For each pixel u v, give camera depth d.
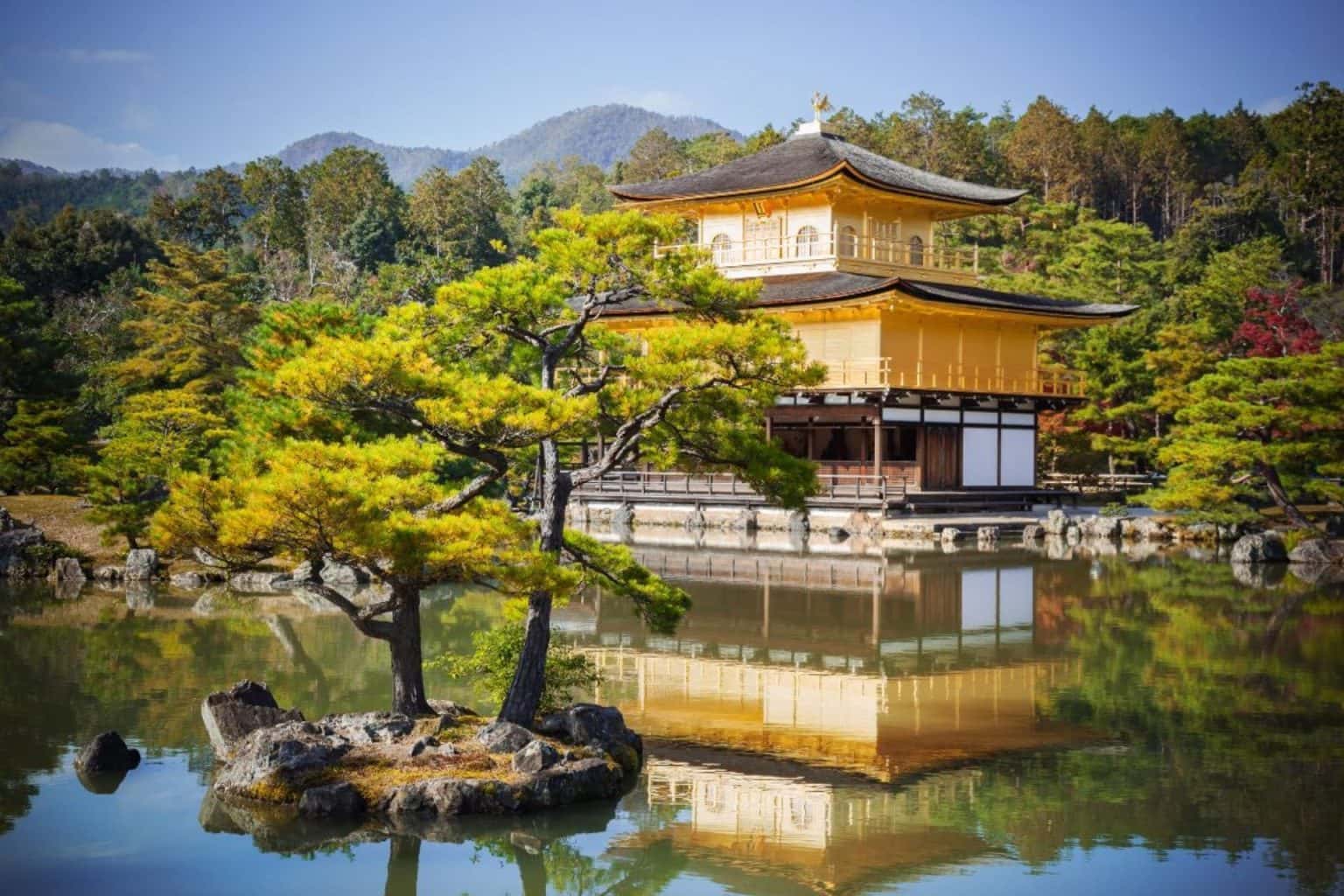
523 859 20.52
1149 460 79.81
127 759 24.50
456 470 63.16
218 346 76.25
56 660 33.69
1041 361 88.06
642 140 177.00
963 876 19.69
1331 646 36.19
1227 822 21.80
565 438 23.83
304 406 23.48
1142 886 19.23
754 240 74.94
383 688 30.42
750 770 24.50
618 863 20.31
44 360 61.53
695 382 23.20
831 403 68.44
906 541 62.12
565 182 188.12
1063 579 49.16
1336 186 133.12
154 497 53.09
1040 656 34.88
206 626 38.75
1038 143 150.88
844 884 19.45
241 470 24.72
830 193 71.38
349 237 139.88
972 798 22.98
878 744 26.28
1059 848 20.64
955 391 67.06
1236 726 27.56
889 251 74.62
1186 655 34.91
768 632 38.44
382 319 24.47
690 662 34.22
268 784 21.92
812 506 66.12
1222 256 106.38
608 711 25.09
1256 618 40.75
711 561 54.12
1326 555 53.94
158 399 52.62
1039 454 83.62
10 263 111.00
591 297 24.67
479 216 144.75
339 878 19.69
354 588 47.44
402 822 21.31
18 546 50.22
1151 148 155.50
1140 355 78.75
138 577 48.62
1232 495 57.50
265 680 31.31
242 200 158.62
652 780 23.88
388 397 22.41
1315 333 80.00
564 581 22.17
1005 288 96.19
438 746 23.14
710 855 20.56
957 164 137.88
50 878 19.39
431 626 39.69
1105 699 29.94
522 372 26.92
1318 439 54.81
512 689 24.27
